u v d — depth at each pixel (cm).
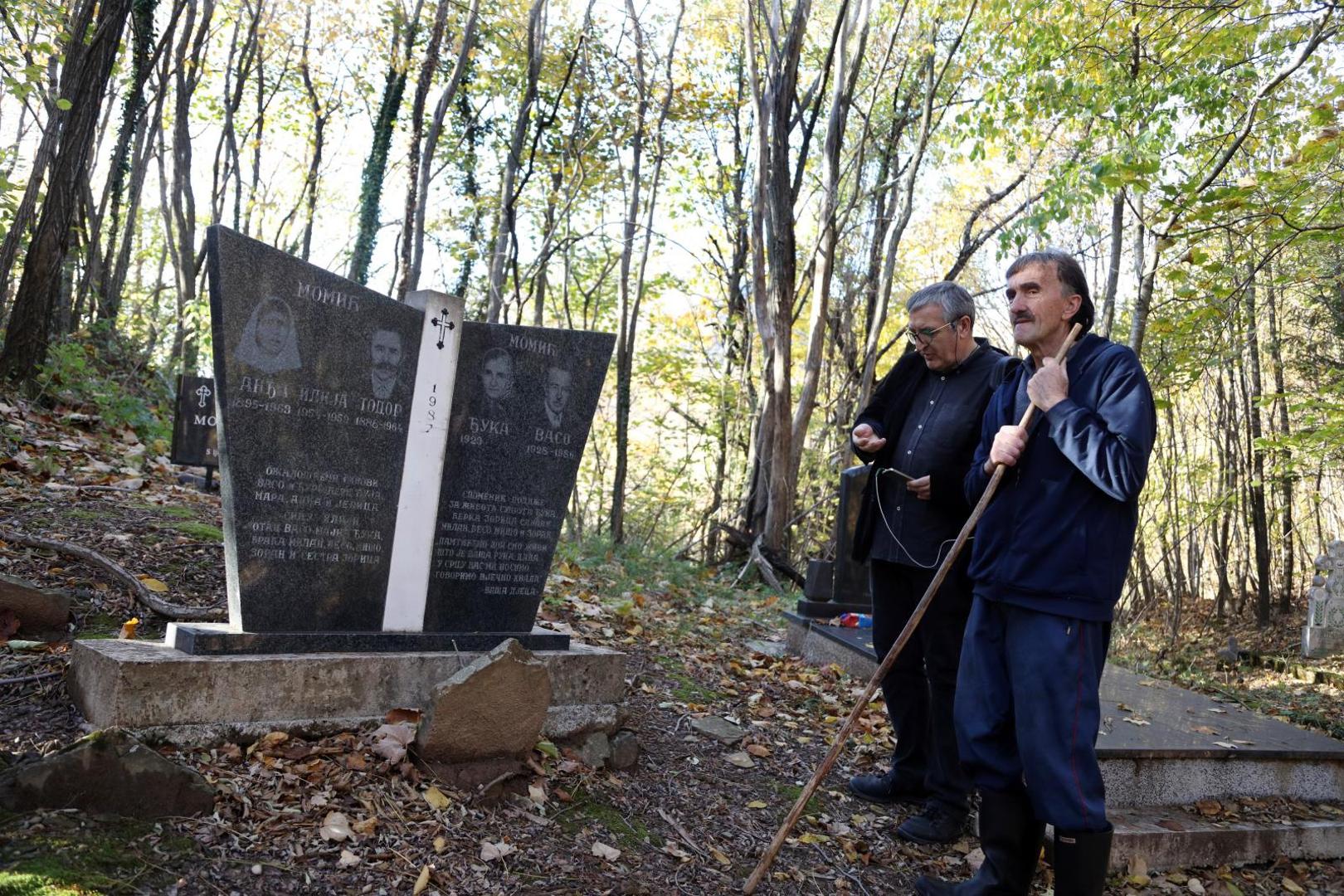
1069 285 313
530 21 1393
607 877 301
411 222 1281
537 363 425
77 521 503
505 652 339
